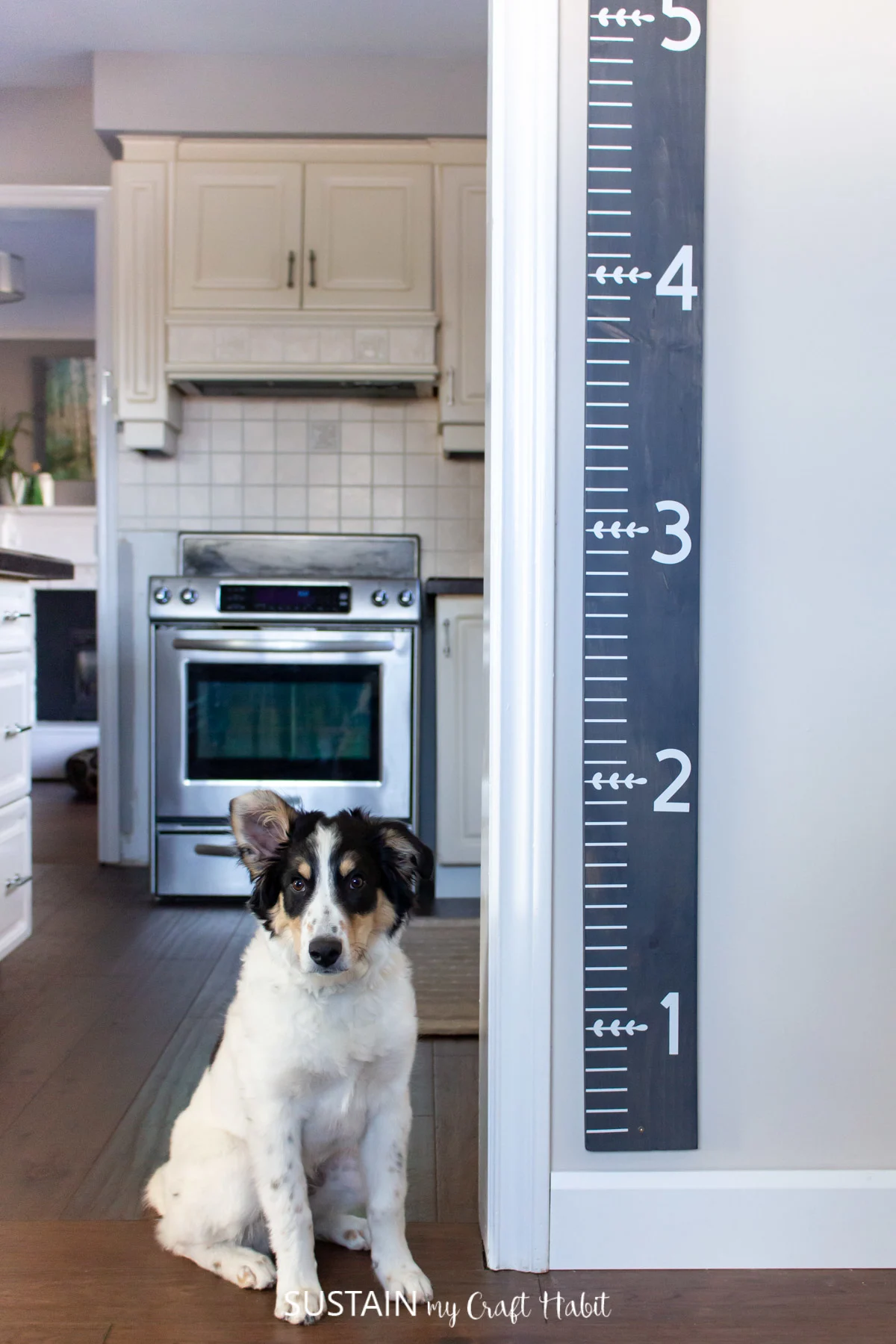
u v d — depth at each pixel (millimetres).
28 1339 1369
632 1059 1571
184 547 4125
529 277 1506
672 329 1539
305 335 3832
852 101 1539
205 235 3842
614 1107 1571
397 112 3818
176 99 3820
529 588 1525
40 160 4188
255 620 3605
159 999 2689
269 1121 1425
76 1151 1885
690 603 1558
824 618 1577
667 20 1513
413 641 3633
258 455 4152
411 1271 1485
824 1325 1433
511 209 1501
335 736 3639
